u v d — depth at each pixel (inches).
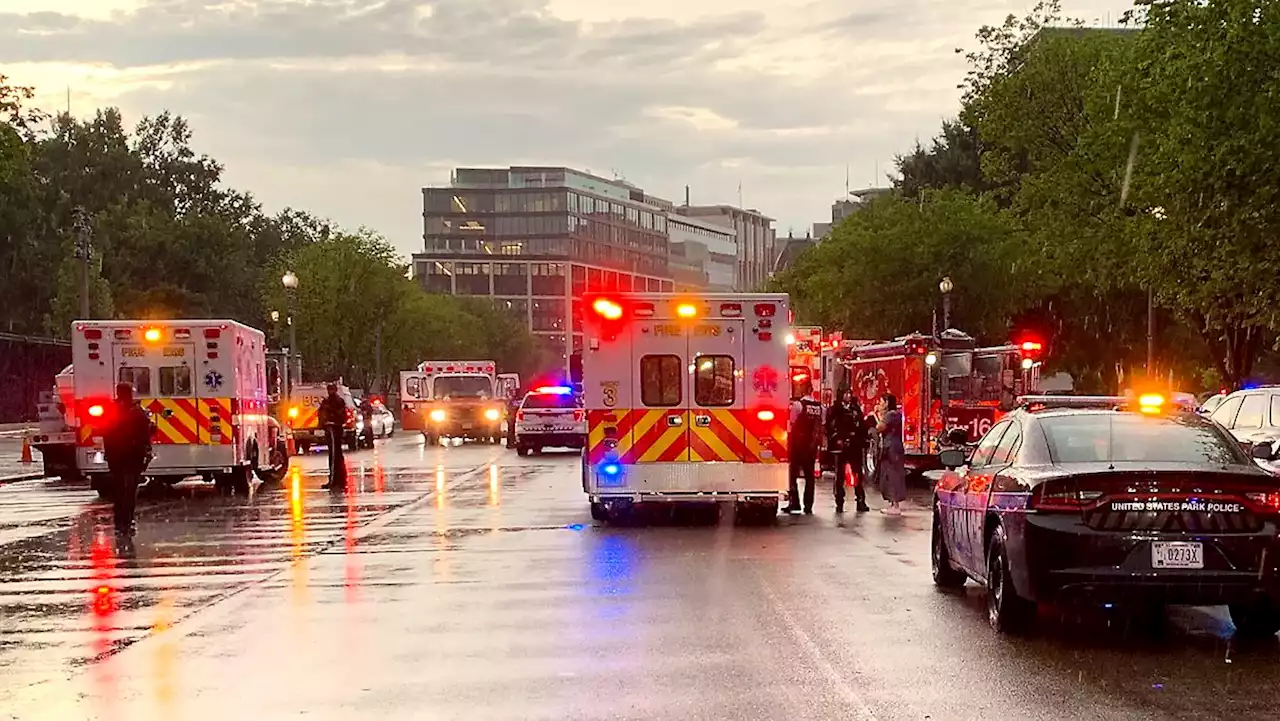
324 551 663.8
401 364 3383.4
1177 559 392.2
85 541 732.0
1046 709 323.6
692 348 791.1
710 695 340.5
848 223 2239.2
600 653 395.9
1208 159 964.0
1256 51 937.5
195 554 662.5
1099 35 1635.1
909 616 456.4
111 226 3887.8
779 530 749.9
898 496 867.4
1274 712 320.8
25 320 3513.8
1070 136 1595.7
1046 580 398.9
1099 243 1462.8
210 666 384.2
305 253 3115.2
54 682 365.7
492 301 6476.4
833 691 343.6
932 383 1129.4
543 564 603.2
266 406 1150.3
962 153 2866.6
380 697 342.0
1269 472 406.9
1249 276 1013.2
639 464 787.4
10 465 1475.1
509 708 329.1
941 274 2046.0
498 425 2108.8
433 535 732.0
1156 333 2065.7
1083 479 399.5
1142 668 371.2
